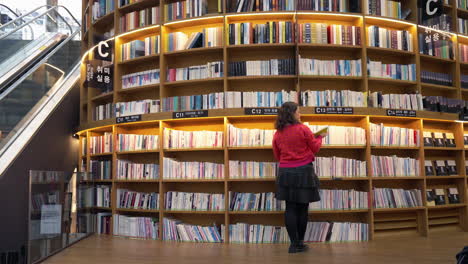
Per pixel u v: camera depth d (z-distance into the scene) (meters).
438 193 5.04
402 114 4.66
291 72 4.67
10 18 10.29
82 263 3.36
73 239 4.37
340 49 4.95
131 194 4.96
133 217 4.87
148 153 5.33
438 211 5.19
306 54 5.01
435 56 5.22
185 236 4.53
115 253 3.80
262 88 5.00
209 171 4.56
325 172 4.48
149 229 4.76
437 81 5.27
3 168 3.98
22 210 4.46
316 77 4.64
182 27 5.23
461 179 5.25
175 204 4.65
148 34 5.44
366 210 4.50
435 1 4.89
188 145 4.67
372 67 4.80
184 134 4.71
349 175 4.52
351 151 4.92
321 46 4.73
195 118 4.65
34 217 3.33
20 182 4.47
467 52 5.56
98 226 5.18
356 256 3.55
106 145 5.27
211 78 4.71
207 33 4.88
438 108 4.96
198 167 4.60
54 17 8.30
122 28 5.48
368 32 4.87
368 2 4.92
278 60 4.70
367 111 4.50
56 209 3.87
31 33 7.17
